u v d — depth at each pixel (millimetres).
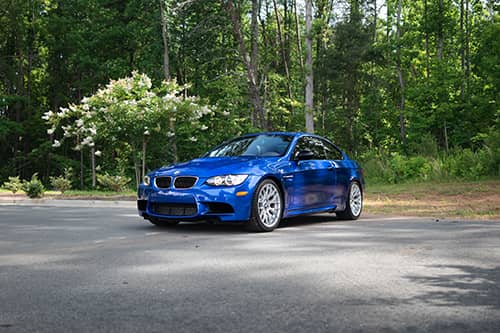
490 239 6590
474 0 32438
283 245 6258
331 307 3510
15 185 18594
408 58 30250
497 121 21125
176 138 21625
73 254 5816
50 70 35656
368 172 22594
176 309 3492
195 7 28500
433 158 20891
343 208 9289
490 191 14336
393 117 32656
